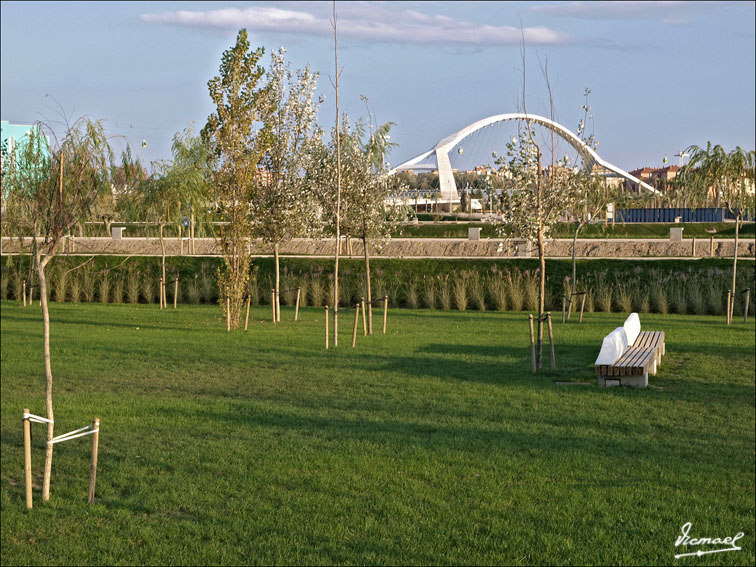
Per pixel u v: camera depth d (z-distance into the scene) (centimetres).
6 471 877
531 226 1525
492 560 639
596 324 2284
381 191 2359
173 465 884
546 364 1559
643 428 1052
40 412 1155
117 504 769
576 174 1561
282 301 3031
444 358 1627
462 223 5941
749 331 2094
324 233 2373
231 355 1678
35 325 2245
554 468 869
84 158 863
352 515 732
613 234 5278
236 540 682
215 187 2212
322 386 1346
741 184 2322
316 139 2386
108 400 1232
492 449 943
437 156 10900
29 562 640
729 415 1127
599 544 668
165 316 2511
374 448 945
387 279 3089
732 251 3928
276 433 1023
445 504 757
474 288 2919
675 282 2825
